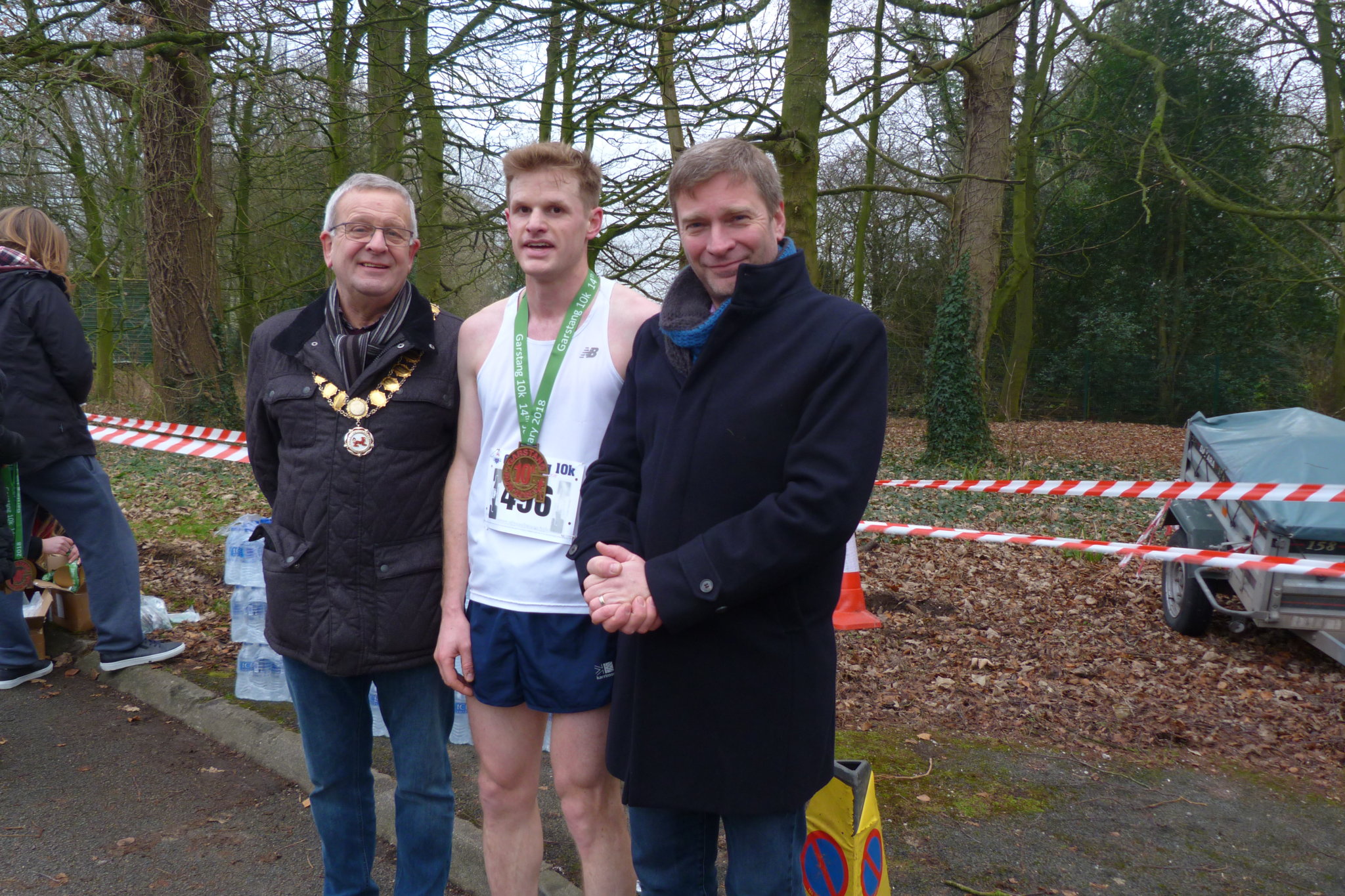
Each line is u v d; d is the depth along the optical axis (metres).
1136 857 3.06
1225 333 23.50
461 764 3.49
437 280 11.45
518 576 2.12
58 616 4.74
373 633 2.27
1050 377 24.91
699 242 1.82
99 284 15.80
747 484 1.74
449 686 2.24
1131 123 19.47
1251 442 5.74
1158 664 5.16
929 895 2.79
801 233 8.84
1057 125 17.39
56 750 3.57
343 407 2.27
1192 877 2.95
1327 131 15.13
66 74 8.47
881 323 1.75
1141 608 6.29
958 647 5.35
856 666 4.95
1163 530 7.83
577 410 2.17
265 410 2.40
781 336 1.75
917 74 9.29
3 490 3.36
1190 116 19.28
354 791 2.43
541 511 2.13
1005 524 9.17
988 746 3.94
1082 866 2.99
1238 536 5.39
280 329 2.41
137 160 11.70
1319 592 4.94
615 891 2.19
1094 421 24.47
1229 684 4.85
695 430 1.79
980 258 15.15
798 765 1.78
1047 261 23.91
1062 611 6.20
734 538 1.67
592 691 2.10
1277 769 3.82
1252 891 2.89
